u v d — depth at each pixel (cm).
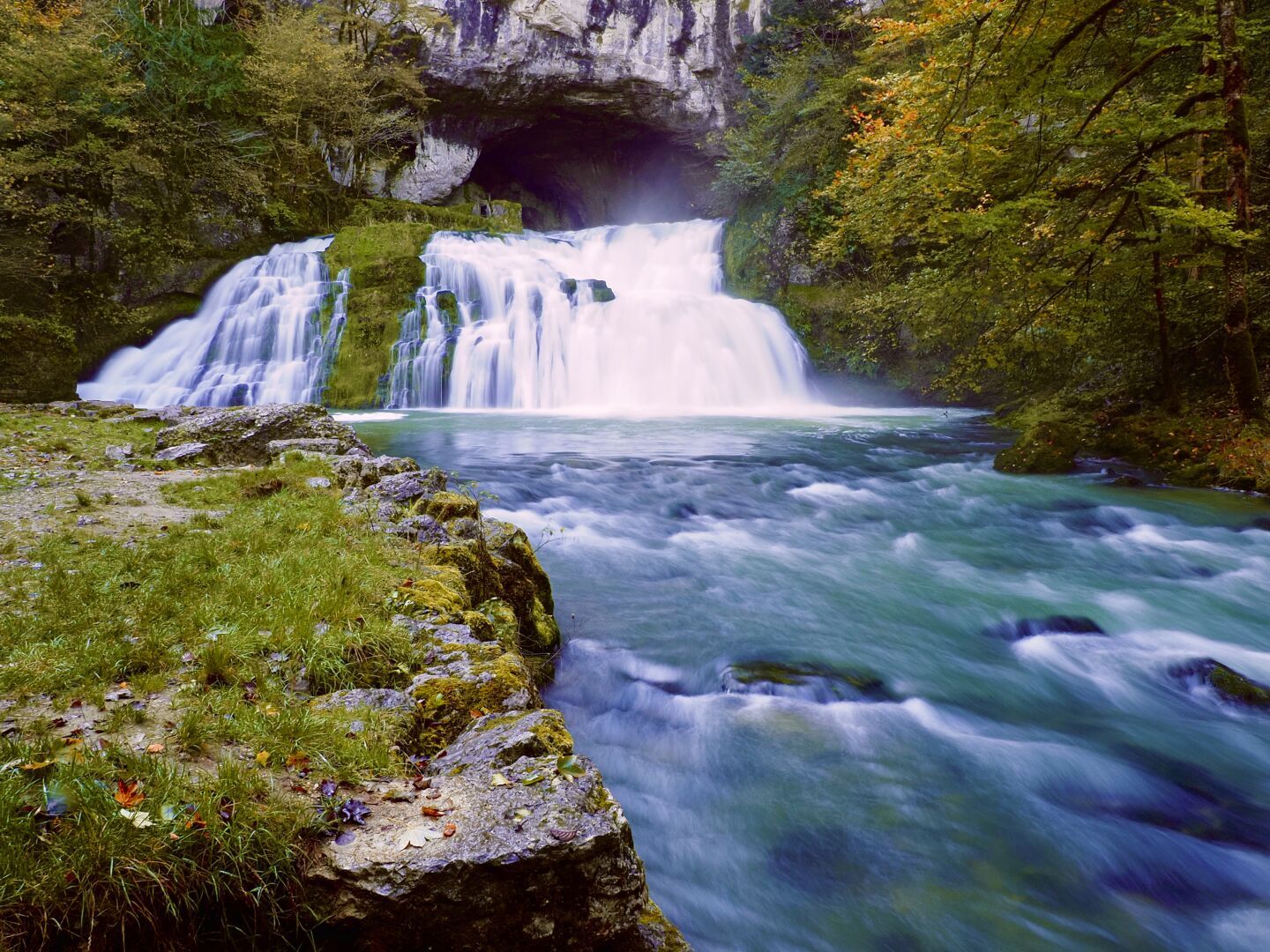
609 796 231
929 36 1286
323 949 197
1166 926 316
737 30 3441
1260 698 510
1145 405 1486
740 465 1309
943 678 535
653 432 1700
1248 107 1292
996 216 1133
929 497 1129
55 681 277
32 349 1497
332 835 211
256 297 2211
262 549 459
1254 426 1176
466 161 3591
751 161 2808
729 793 390
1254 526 962
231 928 195
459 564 473
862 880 333
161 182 2256
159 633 325
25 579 391
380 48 3073
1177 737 468
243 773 225
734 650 558
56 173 2014
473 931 198
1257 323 1317
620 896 212
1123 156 1297
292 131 2888
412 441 1470
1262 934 313
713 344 2414
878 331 2377
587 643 561
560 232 3419
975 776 413
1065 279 1255
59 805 196
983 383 2306
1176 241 1194
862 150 1528
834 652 562
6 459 735
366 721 280
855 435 1725
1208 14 1225
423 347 2175
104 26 2248
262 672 308
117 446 846
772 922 307
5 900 169
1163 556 852
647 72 3441
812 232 2616
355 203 2906
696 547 840
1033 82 1158
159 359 2098
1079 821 379
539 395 2236
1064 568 812
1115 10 1241
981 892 328
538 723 274
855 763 420
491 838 206
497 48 3238
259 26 2711
